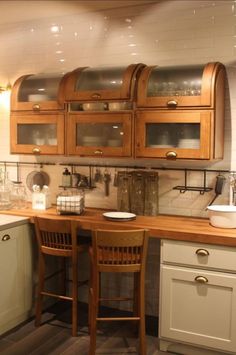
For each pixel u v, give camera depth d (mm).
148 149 2883
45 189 3420
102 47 3412
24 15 3496
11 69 3826
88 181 3516
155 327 3127
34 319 3203
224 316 2535
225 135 3018
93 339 2615
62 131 3170
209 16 3025
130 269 2594
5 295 2928
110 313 3361
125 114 2938
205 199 3107
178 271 2641
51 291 3457
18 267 3043
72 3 3189
